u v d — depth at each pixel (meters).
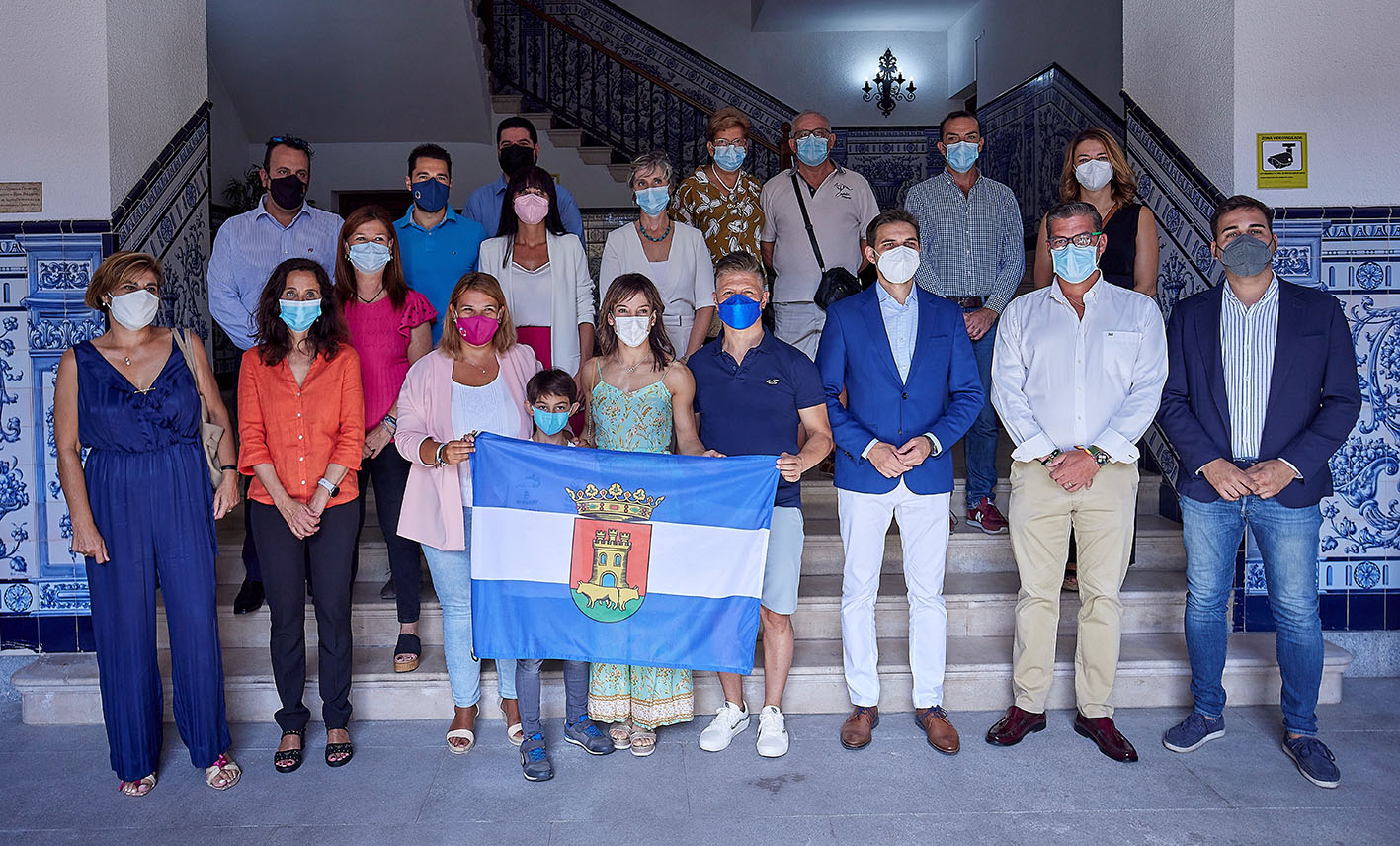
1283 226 3.96
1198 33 4.14
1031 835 2.84
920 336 3.42
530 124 4.27
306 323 3.17
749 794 3.10
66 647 3.96
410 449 3.19
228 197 8.23
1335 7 3.90
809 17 10.49
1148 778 3.19
